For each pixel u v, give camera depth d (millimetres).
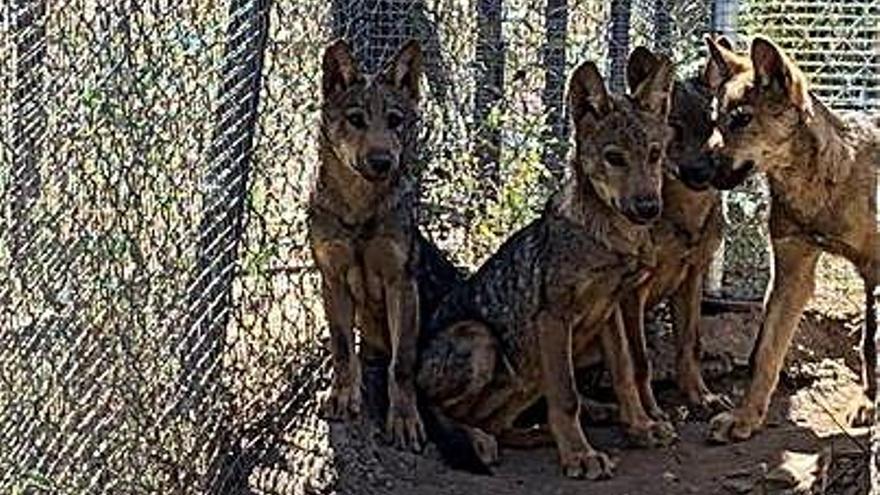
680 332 4066
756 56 3793
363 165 3787
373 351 4082
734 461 3816
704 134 3908
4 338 3123
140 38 3240
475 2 4332
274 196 3879
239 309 3686
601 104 3777
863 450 3744
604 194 3762
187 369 3406
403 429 3877
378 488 3742
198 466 3467
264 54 3629
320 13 3990
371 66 4211
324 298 3895
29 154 3117
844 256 3861
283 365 3840
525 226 4070
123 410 3275
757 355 3896
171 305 3357
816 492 3670
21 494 3148
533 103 4355
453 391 3920
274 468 3703
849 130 3840
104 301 3225
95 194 3193
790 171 3803
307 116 3914
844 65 4344
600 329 3934
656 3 4363
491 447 3891
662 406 4125
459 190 4336
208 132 3424
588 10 4371
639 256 3809
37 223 3133
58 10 3125
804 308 3920
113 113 3199
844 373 4141
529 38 4355
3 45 3102
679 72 4328
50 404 3182
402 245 3898
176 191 3350
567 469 3820
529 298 3879
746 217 4324
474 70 4336
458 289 4051
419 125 4191
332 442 3797
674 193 3912
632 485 3771
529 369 3924
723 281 4340
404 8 4238
